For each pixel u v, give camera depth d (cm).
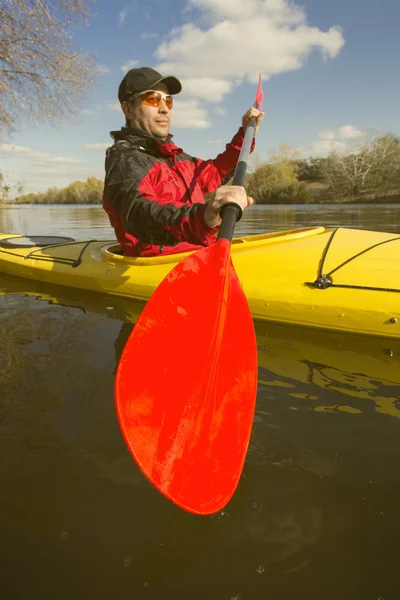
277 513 84
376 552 75
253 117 242
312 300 174
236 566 73
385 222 712
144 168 184
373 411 117
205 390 98
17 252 298
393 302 159
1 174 1190
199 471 84
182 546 77
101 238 584
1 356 159
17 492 91
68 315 208
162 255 226
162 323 99
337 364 147
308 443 104
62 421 115
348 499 87
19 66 627
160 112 219
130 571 73
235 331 122
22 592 70
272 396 127
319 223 720
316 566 73
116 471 96
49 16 602
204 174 254
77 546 78
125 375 85
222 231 122
